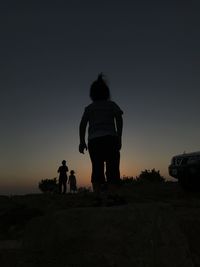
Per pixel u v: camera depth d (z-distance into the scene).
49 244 1.54
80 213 1.56
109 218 1.51
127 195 4.57
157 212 1.54
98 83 1.90
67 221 1.54
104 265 1.40
